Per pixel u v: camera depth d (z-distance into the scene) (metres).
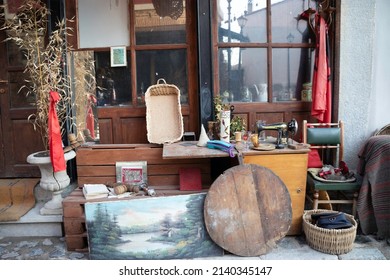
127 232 2.42
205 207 2.42
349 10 3.18
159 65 3.23
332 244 2.44
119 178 2.87
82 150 2.86
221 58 3.25
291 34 3.30
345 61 3.24
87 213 2.41
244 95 3.31
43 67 2.82
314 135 3.12
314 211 2.76
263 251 2.46
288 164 2.67
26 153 3.38
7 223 2.80
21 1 3.15
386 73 3.31
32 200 3.12
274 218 2.48
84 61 3.18
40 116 2.83
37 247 2.66
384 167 2.66
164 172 2.89
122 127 3.25
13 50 3.28
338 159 3.28
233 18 3.21
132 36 3.16
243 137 3.04
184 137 3.11
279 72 3.33
